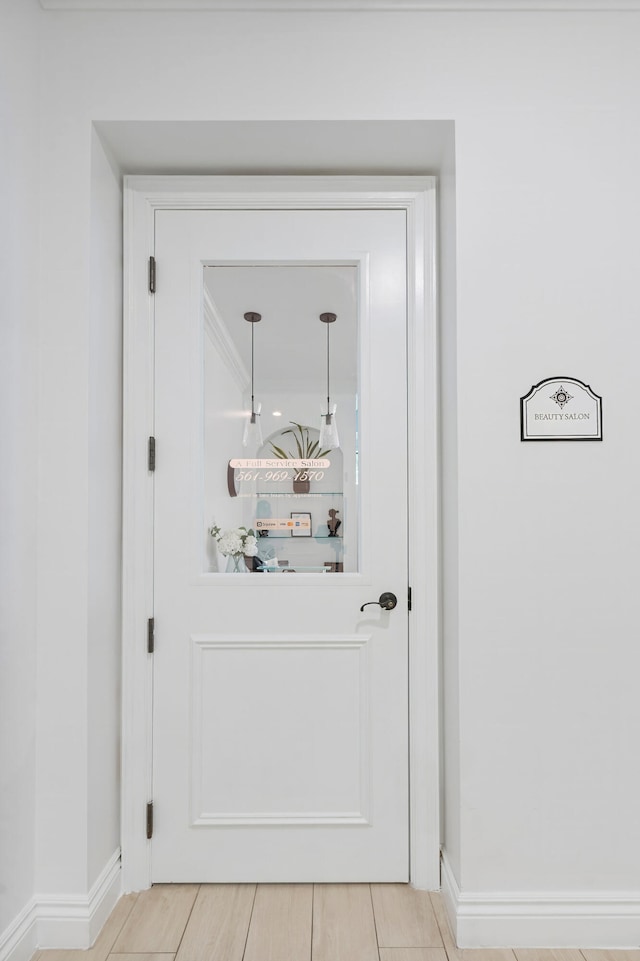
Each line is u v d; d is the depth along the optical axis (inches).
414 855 78.1
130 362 78.8
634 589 70.2
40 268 69.8
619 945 69.1
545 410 70.2
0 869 62.4
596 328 70.5
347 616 78.9
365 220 80.4
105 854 73.7
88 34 71.1
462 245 70.6
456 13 71.5
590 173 70.9
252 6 70.9
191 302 79.6
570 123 71.1
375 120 71.0
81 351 69.6
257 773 78.5
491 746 69.9
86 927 67.7
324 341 81.3
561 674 70.1
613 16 71.4
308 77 71.2
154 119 70.7
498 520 70.0
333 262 80.7
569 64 71.2
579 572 70.2
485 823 69.7
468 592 69.9
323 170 81.4
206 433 80.5
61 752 68.9
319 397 81.1
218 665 78.6
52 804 68.8
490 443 70.2
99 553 72.1
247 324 81.7
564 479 70.2
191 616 78.6
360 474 79.5
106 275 74.7
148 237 79.7
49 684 69.0
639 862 69.9
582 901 69.3
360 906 74.4
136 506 78.2
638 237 70.8
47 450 69.4
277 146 75.7
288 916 72.5
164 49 71.2
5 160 62.7
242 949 67.6
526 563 70.1
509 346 70.3
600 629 70.2
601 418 70.4
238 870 78.1
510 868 69.6
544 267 70.6
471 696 69.9
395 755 78.6
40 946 67.9
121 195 79.8
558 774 69.9
